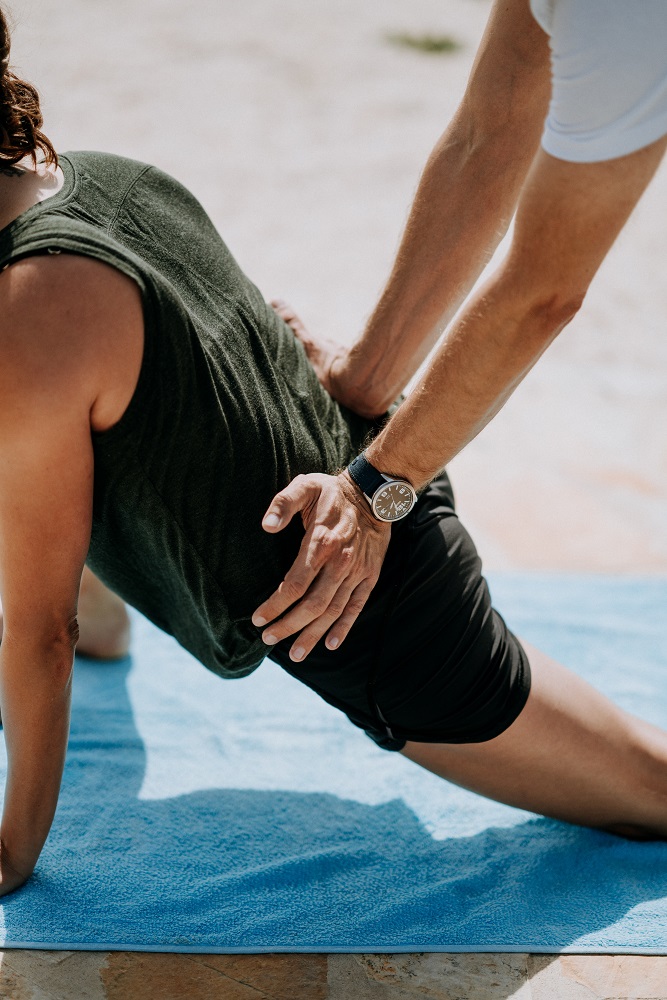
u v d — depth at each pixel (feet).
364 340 5.78
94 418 4.37
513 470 12.76
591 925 5.58
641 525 11.70
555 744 5.68
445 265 5.70
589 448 13.47
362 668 5.38
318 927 5.44
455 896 5.72
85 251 4.18
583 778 5.86
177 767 6.78
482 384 4.53
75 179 4.56
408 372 5.88
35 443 4.21
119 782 6.57
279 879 5.75
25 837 5.32
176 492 4.68
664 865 6.08
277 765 6.92
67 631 4.80
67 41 26.84
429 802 6.63
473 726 5.53
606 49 3.76
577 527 11.55
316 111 24.94
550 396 14.76
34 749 5.01
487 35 5.47
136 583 5.38
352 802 6.59
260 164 21.85
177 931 5.32
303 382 5.32
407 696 5.44
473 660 5.42
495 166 5.59
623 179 3.95
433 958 5.32
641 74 3.75
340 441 5.46
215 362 4.68
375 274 17.90
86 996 4.93
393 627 5.31
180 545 4.84
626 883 5.92
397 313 5.72
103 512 4.81
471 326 4.45
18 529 4.43
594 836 6.31
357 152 22.95
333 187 21.21
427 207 5.74
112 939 5.23
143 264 4.36
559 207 4.04
